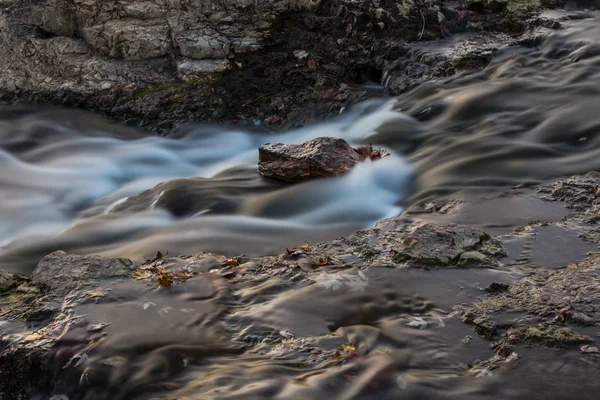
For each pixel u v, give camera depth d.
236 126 8.45
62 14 9.28
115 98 8.83
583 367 2.75
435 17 9.17
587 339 2.92
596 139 5.89
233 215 5.22
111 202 6.75
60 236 5.16
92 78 8.97
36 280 3.73
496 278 3.57
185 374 2.77
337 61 8.92
